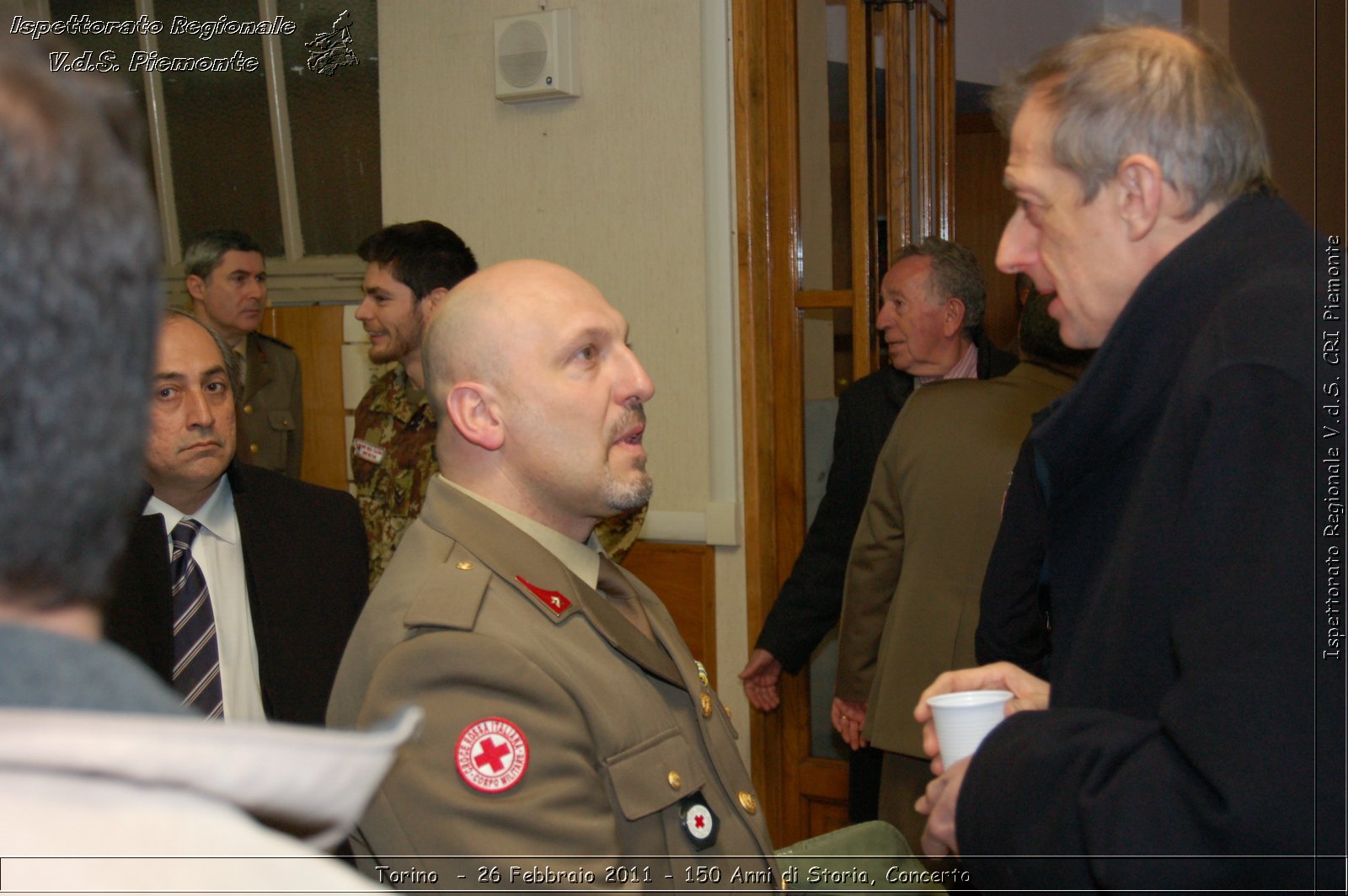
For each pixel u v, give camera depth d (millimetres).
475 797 954
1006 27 4070
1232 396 766
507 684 996
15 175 346
